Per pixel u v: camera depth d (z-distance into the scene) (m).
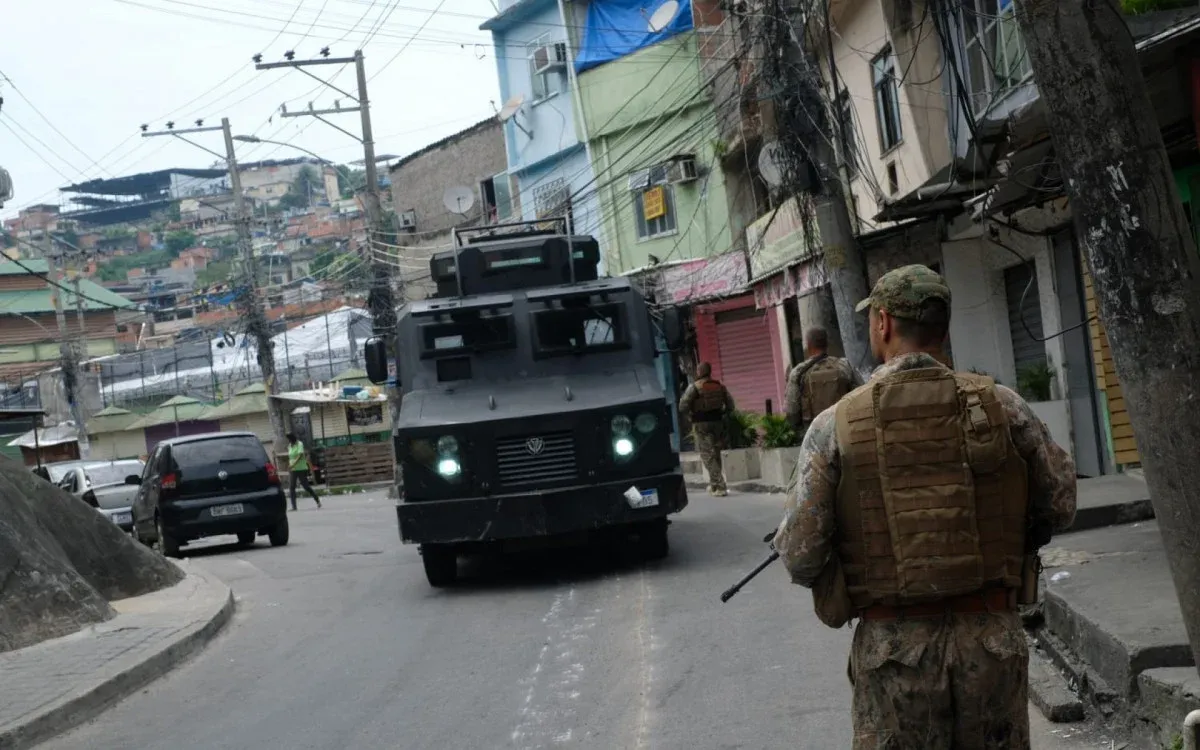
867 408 3.64
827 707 7.01
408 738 7.24
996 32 15.64
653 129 31.84
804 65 14.91
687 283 31.41
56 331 72.69
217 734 7.74
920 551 3.53
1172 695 5.54
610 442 12.23
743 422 23.16
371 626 11.27
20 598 11.18
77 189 156.25
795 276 22.73
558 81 36.81
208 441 20.47
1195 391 4.97
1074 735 6.04
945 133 18.08
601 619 10.38
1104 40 5.08
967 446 3.56
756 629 9.30
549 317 13.45
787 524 3.70
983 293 18.31
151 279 118.44
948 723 3.58
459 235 14.89
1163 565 8.23
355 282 40.81
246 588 15.09
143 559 14.35
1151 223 5.03
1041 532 3.76
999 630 3.57
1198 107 9.45
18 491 12.56
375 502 33.25
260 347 44.53
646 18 32.81
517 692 8.13
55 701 8.37
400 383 13.53
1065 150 5.21
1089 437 15.12
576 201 36.28
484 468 12.18
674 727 6.93
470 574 14.06
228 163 43.66
